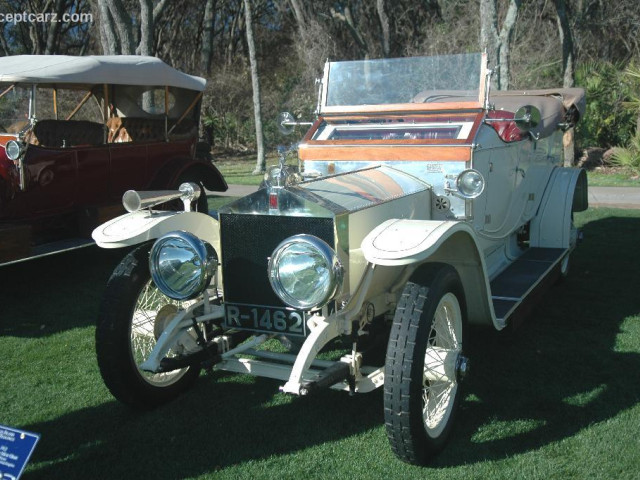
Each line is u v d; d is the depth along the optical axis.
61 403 3.72
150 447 3.21
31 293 6.06
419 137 4.26
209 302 3.51
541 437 3.19
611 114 16.14
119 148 7.24
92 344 4.70
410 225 3.03
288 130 4.82
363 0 29.22
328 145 4.28
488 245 4.58
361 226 3.22
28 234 5.97
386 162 4.12
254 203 3.14
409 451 2.89
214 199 11.34
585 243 7.39
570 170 5.89
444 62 4.30
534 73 17.34
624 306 5.16
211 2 26.00
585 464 2.94
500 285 4.41
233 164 19.28
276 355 3.48
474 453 3.07
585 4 23.95
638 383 3.76
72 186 6.78
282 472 2.96
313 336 2.92
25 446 2.43
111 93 8.07
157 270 3.18
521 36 18.64
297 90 21.17
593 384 3.77
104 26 13.36
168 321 3.57
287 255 2.85
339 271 2.81
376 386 3.14
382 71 4.46
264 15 32.16
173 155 8.00
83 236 6.96
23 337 4.86
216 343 3.44
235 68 25.47
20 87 6.53
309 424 3.41
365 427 3.37
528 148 5.20
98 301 5.79
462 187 3.65
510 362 4.12
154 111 8.74
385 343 4.02
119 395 3.44
